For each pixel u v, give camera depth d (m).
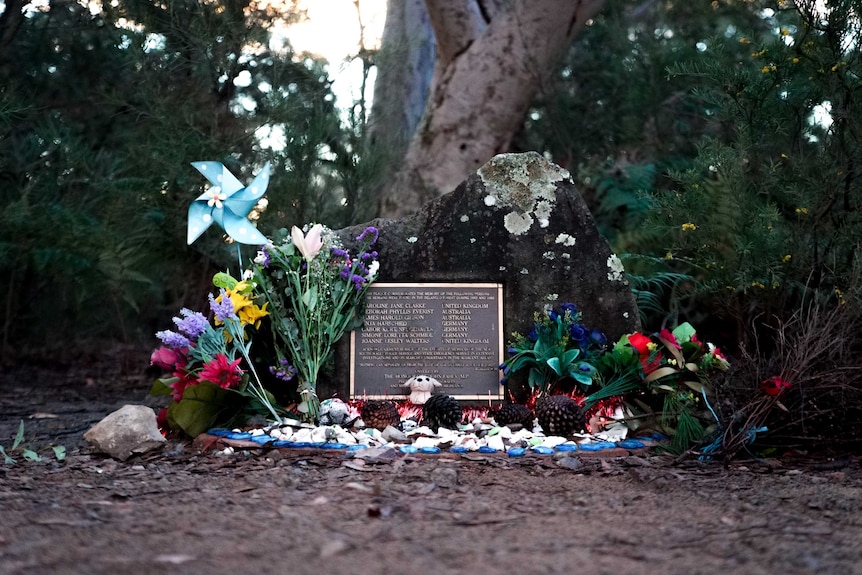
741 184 6.21
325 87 9.17
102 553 2.60
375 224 5.54
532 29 8.89
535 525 3.00
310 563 2.48
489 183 5.58
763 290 6.23
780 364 4.77
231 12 8.36
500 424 4.96
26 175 8.55
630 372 5.00
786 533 2.89
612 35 11.81
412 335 5.37
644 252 8.30
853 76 5.79
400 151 9.67
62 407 7.09
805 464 4.36
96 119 9.47
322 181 8.77
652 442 4.66
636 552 2.64
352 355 5.35
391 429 4.73
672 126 11.27
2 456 4.52
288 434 4.63
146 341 11.19
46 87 9.34
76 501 3.41
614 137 11.73
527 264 5.48
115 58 9.30
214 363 4.64
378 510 3.14
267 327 5.19
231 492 3.58
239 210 5.18
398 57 10.02
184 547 2.66
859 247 5.45
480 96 8.98
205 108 8.23
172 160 7.64
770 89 6.00
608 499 3.47
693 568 2.47
